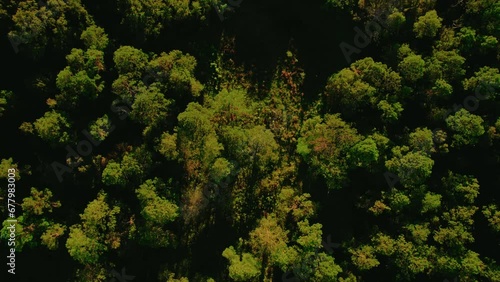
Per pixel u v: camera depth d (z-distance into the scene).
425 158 42.66
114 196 46.34
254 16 50.62
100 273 45.69
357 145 43.75
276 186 49.97
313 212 47.06
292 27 50.62
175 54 45.28
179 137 44.34
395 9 44.31
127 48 43.31
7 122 44.59
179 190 48.03
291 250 45.09
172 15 45.62
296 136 50.25
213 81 50.44
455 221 43.31
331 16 49.28
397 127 45.84
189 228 49.88
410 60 42.69
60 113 43.50
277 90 50.62
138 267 49.03
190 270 49.56
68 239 43.16
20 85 44.31
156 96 43.31
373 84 44.69
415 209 44.44
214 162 45.62
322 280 43.88
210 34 50.44
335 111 48.34
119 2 43.81
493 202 44.19
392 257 44.56
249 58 50.59
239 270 44.25
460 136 43.28
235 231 49.91
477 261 42.78
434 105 44.31
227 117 46.69
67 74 42.25
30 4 41.38
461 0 44.47
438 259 43.16
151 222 44.84
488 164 44.47
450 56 42.97
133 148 45.19
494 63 44.03
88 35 43.00
